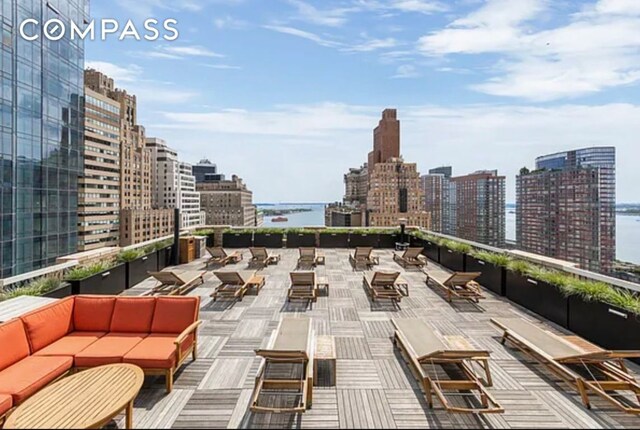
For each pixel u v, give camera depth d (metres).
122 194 49.78
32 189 14.58
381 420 3.10
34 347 3.64
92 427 2.41
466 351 3.54
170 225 55.53
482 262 7.88
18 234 13.74
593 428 2.99
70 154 17.30
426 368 3.99
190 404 3.33
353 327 5.43
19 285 5.23
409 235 13.26
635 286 4.58
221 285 7.38
